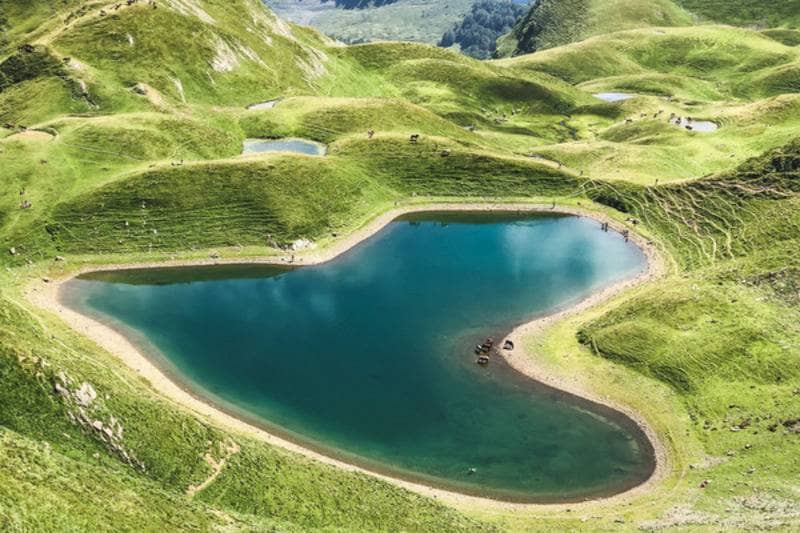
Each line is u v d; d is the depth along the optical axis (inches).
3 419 2728.8
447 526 2886.3
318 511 2842.0
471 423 3742.6
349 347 4424.2
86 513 2217.0
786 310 4146.2
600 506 3166.8
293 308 4918.8
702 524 2856.8
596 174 7455.7
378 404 3880.4
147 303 4928.6
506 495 3260.3
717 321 4165.8
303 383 4040.4
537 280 5364.2
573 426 3730.3
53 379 2893.7
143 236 5708.7
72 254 5452.8
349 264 5674.2
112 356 4119.1
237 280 5374.0
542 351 4362.7
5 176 5880.9
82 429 2832.2
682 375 3912.4
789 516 2768.2
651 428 3686.0
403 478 3346.5
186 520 2453.2
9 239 5369.1
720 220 5797.2
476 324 4709.6
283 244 5826.8
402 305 4968.0
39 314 4495.6
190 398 3828.7
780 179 5787.4
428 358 4313.5
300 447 3506.4
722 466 3292.3
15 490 2146.9
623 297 5044.3
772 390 3649.1
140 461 2851.9
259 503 2832.2
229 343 4431.6
